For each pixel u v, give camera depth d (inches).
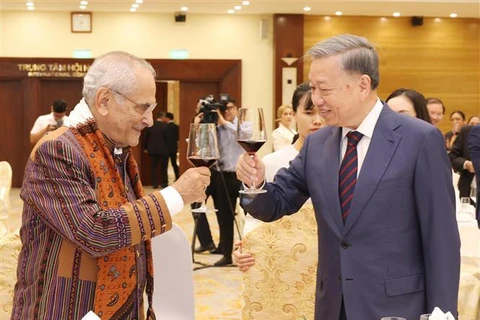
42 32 534.9
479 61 566.9
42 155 76.1
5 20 532.1
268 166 136.6
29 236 79.3
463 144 271.7
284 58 538.0
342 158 89.7
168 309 107.3
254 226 118.5
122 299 80.8
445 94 566.9
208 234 299.3
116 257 79.9
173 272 106.5
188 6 505.7
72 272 77.9
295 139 153.7
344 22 551.5
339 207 87.4
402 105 130.3
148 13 540.1
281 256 117.0
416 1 483.5
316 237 116.8
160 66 543.2
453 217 85.3
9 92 538.6
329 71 83.7
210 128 86.8
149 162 583.2
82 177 76.4
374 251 85.2
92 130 79.4
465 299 136.0
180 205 79.5
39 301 78.0
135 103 77.9
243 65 550.0
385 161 85.3
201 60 544.7
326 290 89.5
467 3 488.1
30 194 76.3
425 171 84.3
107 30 538.9
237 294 235.8
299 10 522.0
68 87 542.3
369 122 87.0
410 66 562.6
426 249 84.7
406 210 85.4
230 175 272.4
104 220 75.1
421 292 85.9
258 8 514.6
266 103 552.1
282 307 117.6
